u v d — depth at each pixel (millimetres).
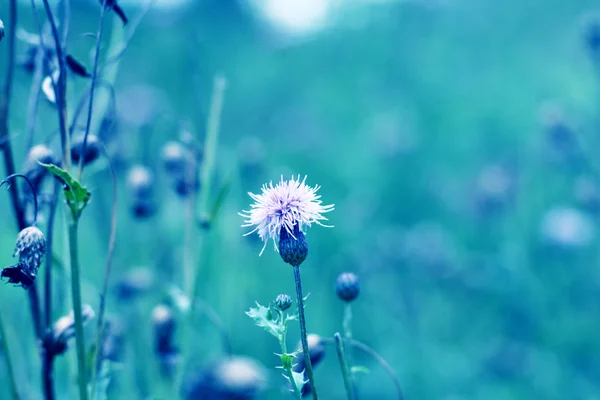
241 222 598
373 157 1106
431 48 1408
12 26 377
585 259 867
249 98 1336
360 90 1374
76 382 400
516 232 929
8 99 376
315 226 871
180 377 429
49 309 373
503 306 803
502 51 1340
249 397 400
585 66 1151
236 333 596
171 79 936
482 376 697
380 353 695
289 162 1132
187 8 903
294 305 691
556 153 932
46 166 340
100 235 539
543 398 669
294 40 1500
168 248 557
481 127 1163
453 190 1031
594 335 748
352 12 1516
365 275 784
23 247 340
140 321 506
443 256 833
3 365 442
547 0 1366
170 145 470
